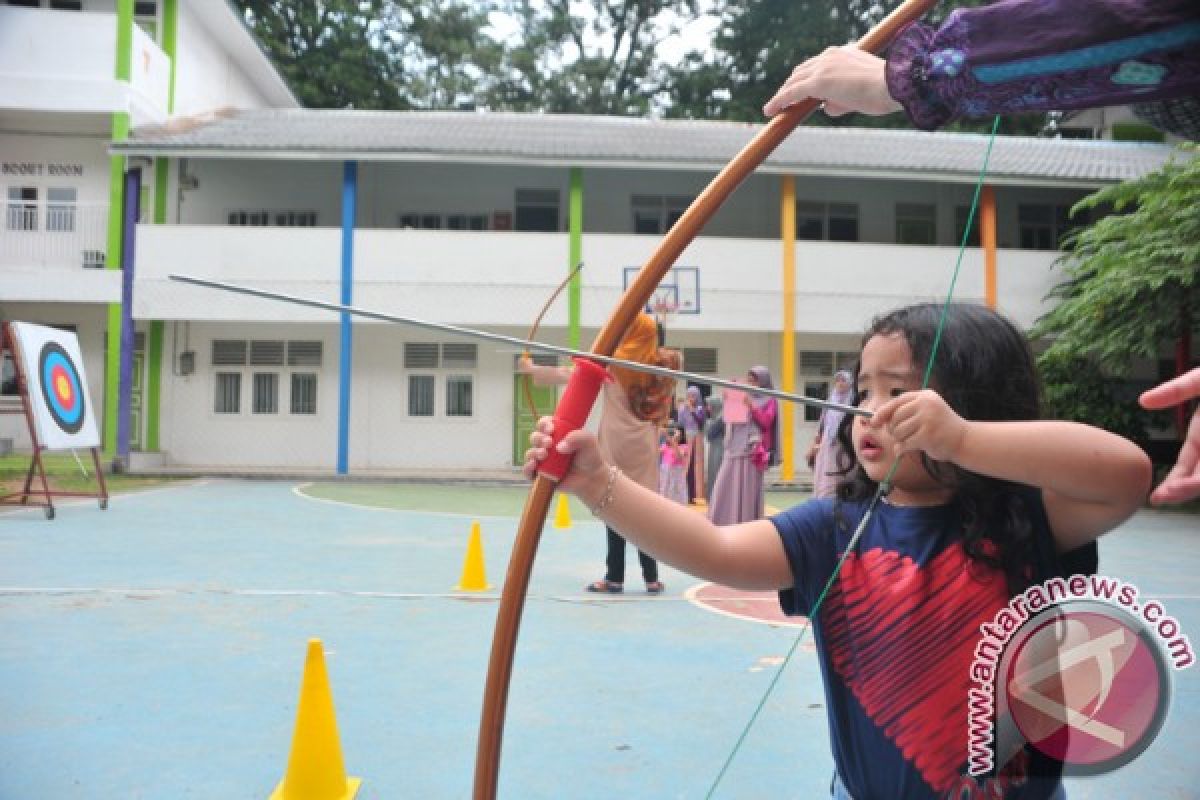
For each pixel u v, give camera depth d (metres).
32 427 7.59
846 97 1.19
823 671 1.32
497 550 6.20
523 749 2.36
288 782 2.04
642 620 3.96
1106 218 12.22
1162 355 12.76
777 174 15.70
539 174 16.53
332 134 15.05
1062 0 0.93
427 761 2.29
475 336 1.17
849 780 1.26
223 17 17.25
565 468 1.24
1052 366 12.23
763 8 24.06
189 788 2.10
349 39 24.08
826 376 16.00
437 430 15.58
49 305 15.40
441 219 16.48
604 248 14.67
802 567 1.33
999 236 16.97
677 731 2.50
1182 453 0.80
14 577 4.85
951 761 1.16
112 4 15.66
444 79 25.73
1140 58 0.92
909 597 1.21
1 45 14.41
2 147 15.37
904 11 1.24
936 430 1.02
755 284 14.78
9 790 2.08
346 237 14.37
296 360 15.55
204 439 15.38
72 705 2.71
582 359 1.24
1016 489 1.20
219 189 16.03
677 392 15.28
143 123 15.28
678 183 16.66
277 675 3.04
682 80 25.72
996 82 1.00
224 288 1.12
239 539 6.55
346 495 10.81
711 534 1.30
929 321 1.24
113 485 11.09
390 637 3.61
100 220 15.18
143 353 15.49
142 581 4.78
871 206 16.83
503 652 1.23
